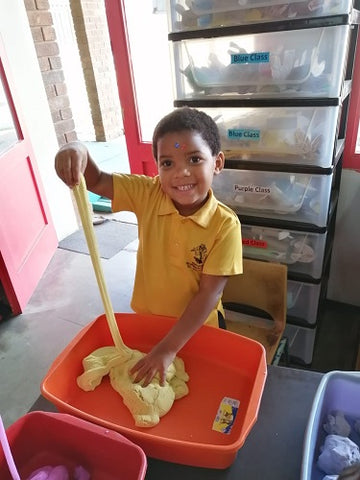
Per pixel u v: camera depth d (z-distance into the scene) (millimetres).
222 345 772
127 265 2379
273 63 1101
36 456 575
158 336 830
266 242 1393
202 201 839
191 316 753
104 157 4332
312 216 1282
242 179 1313
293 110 1136
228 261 805
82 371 761
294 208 1286
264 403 667
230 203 1379
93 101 4902
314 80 1078
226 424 654
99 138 5117
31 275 2174
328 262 1752
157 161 799
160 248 874
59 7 4938
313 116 1119
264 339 1271
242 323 1356
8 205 2020
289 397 676
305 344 1540
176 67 1224
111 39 2094
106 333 833
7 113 2135
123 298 2080
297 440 607
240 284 1275
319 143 1146
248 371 756
